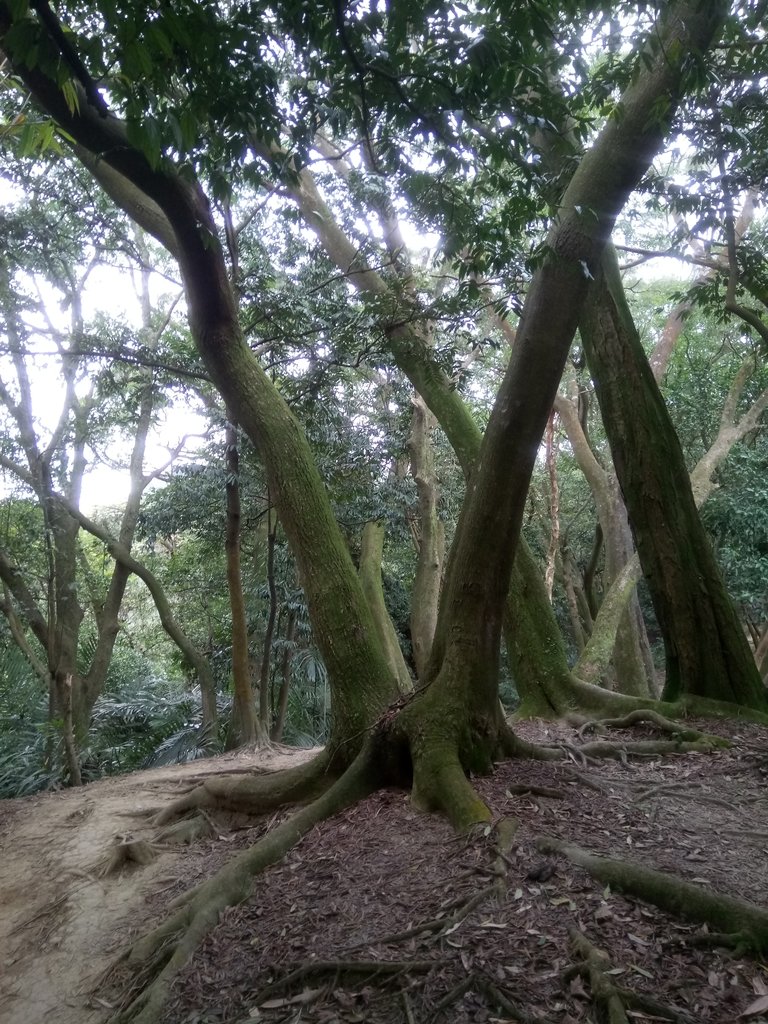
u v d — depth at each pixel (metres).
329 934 3.61
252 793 5.90
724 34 7.08
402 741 5.39
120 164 4.93
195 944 3.86
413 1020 2.79
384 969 3.12
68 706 8.77
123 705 12.43
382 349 8.44
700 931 3.19
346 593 6.06
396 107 3.88
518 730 7.18
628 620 12.09
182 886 4.98
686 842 4.35
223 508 11.47
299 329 8.43
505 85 3.79
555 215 4.59
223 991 3.38
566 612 20.42
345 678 5.87
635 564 10.87
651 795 5.20
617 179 5.00
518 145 4.07
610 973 2.88
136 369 9.54
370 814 5.02
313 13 3.68
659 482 7.68
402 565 18.27
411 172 4.50
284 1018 2.99
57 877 5.55
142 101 3.09
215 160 4.30
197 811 5.98
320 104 4.11
